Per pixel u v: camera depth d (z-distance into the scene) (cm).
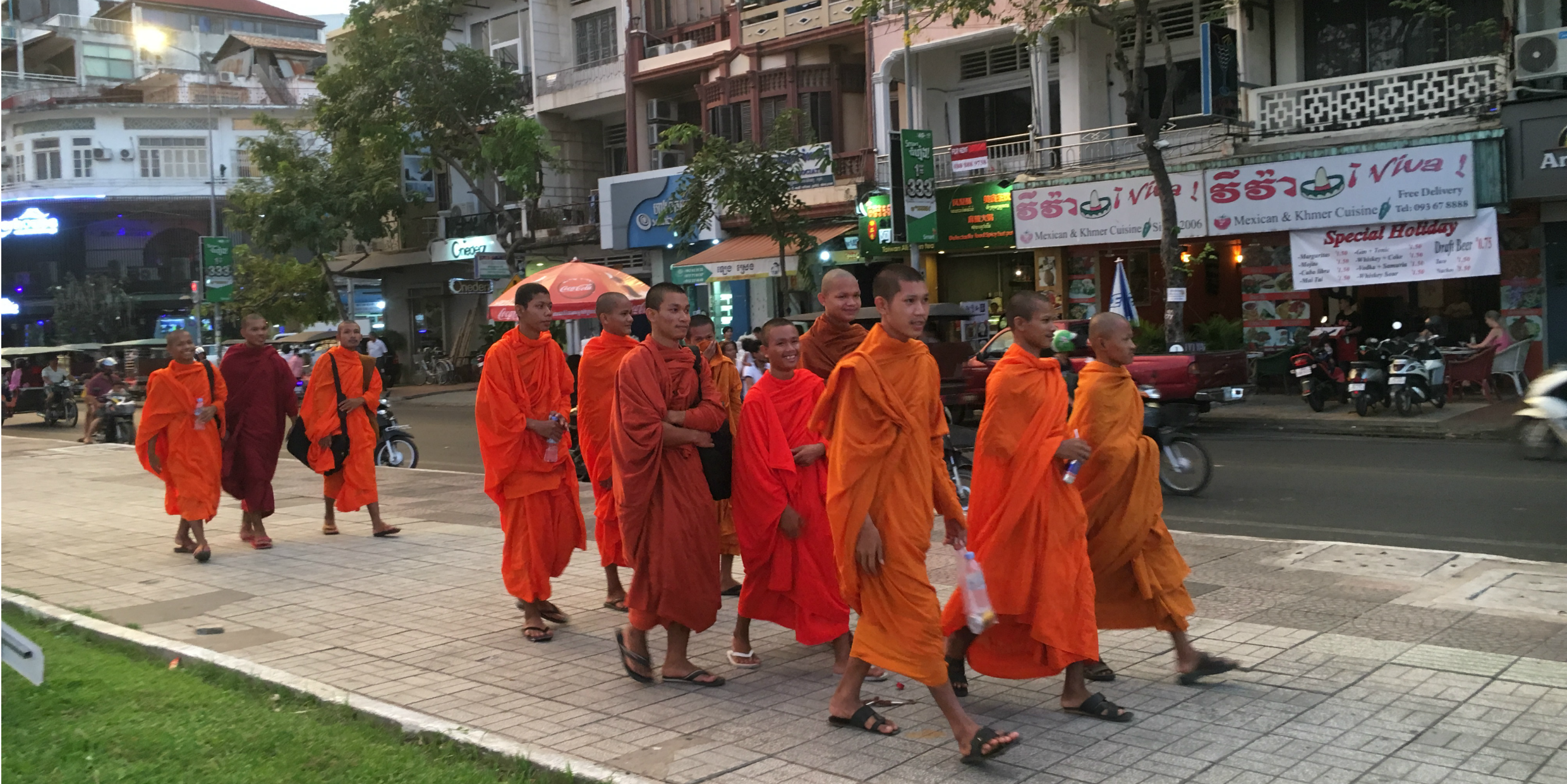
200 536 914
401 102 3350
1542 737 445
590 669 594
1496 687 504
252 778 429
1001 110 2528
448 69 3231
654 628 686
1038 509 480
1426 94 1853
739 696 543
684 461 557
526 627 657
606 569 725
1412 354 1683
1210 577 738
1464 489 1080
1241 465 1319
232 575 856
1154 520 521
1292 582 713
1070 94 2325
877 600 456
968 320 1917
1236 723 475
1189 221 2067
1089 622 485
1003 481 488
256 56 5422
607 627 684
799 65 2784
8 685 548
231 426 958
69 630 691
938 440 480
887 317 461
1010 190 2314
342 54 3306
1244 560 780
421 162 3544
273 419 970
